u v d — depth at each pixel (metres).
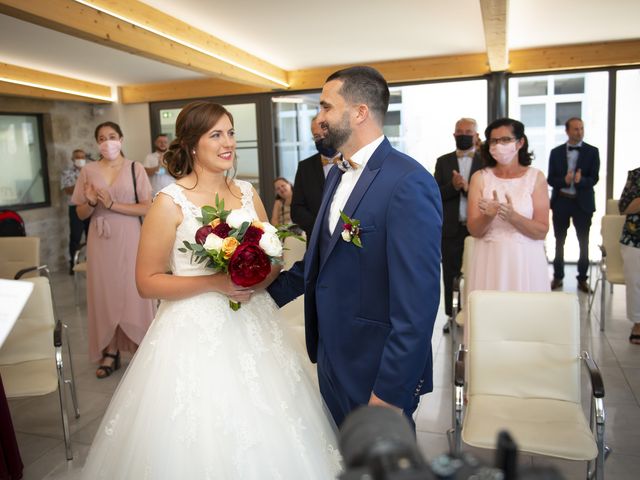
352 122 1.67
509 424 2.20
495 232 3.00
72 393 3.29
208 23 5.20
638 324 4.29
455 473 0.43
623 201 4.12
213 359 1.84
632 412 3.17
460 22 5.34
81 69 7.10
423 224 1.55
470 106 7.67
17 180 7.71
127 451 1.82
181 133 1.96
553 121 7.36
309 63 7.46
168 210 1.91
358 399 1.70
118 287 3.86
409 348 1.53
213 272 1.94
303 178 3.89
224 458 1.72
